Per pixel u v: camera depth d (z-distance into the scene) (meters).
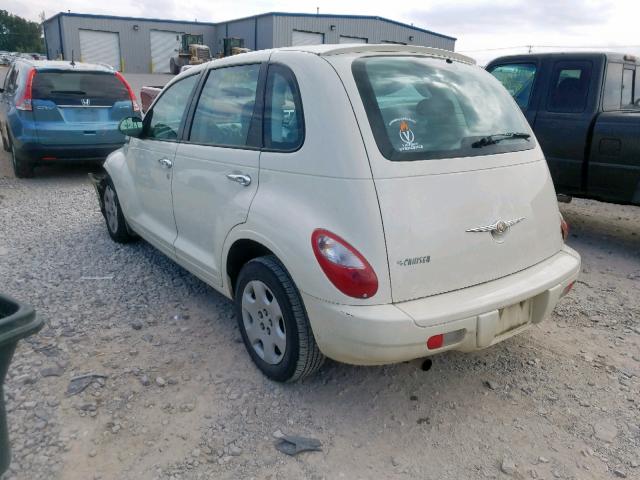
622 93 5.89
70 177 9.12
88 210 6.88
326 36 38.69
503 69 6.48
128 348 3.52
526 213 3.00
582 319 4.11
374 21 39.62
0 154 10.93
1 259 5.04
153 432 2.76
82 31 38.75
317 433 2.79
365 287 2.48
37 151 8.12
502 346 3.67
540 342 3.74
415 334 2.49
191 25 42.34
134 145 4.69
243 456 2.62
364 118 2.64
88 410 2.90
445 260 2.66
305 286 2.66
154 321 3.88
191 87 3.98
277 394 3.08
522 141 3.23
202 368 3.32
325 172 2.64
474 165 2.85
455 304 2.60
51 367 3.27
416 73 3.05
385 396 3.10
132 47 40.62
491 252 2.82
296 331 2.84
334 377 3.26
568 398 3.12
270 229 2.84
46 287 4.43
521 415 2.97
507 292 2.76
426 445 2.73
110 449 2.64
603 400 3.11
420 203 2.61
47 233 5.88
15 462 2.53
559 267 3.10
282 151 2.91
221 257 3.38
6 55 54.84
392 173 2.58
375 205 2.51
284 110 2.96
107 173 5.43
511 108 3.42
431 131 2.82
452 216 2.68
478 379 3.29
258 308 3.14
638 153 5.19
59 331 3.70
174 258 4.17
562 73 5.85
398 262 2.53
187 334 3.72
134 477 2.48
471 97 3.19
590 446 2.74
